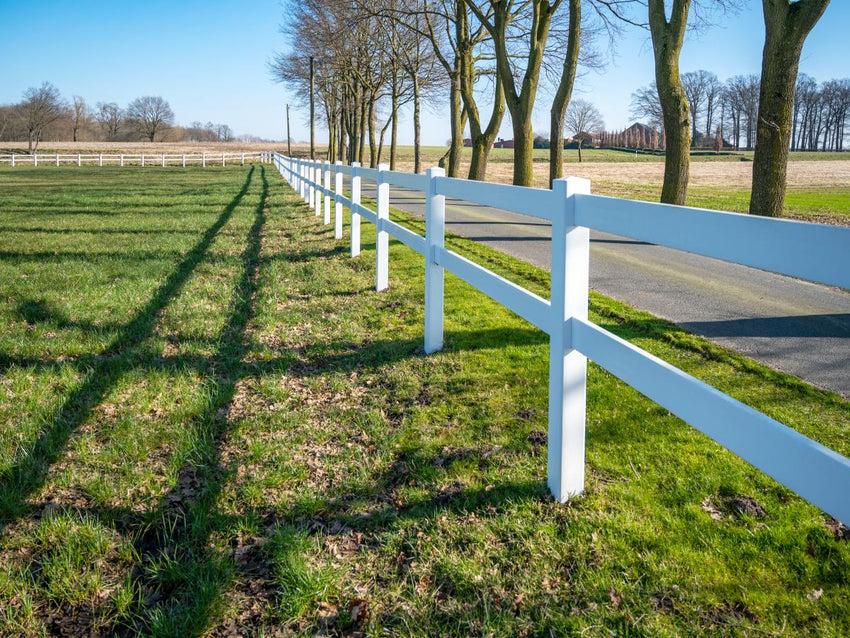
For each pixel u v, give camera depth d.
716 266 8.97
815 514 2.67
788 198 21.75
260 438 3.63
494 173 44.28
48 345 5.06
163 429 3.66
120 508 2.90
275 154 45.22
